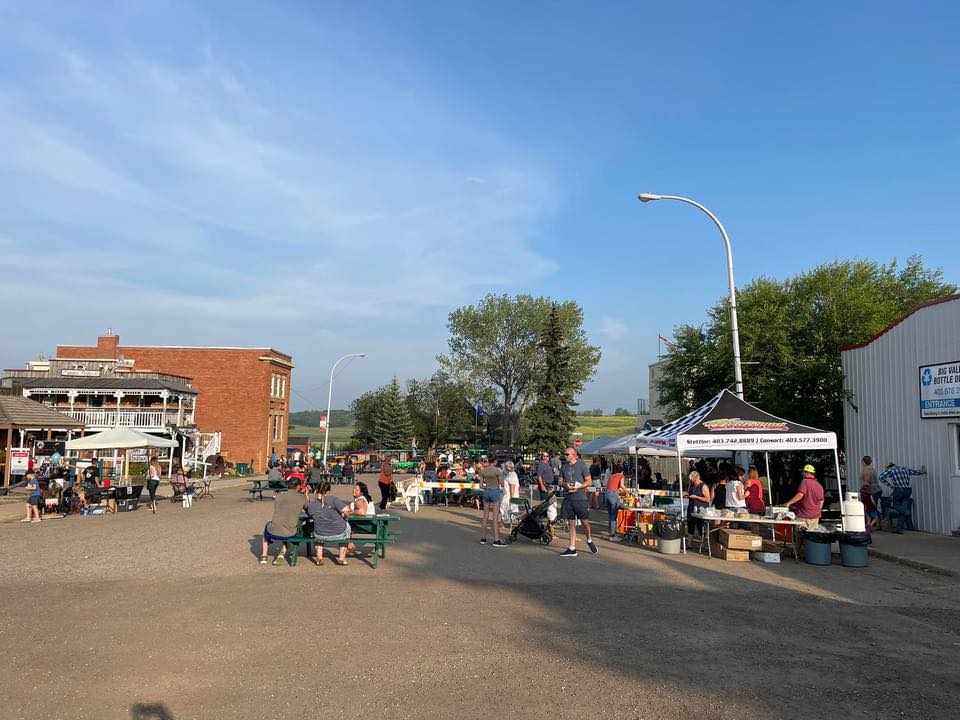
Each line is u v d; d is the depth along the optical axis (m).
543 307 72.50
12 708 5.28
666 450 22.84
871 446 19.89
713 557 13.42
